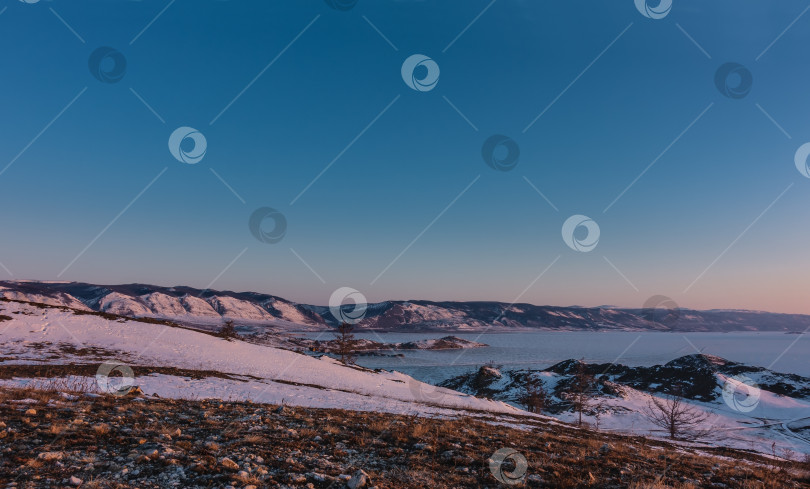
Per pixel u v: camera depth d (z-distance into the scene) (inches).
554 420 1397.6
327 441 411.8
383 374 2149.4
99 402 506.6
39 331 1471.5
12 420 368.2
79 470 265.0
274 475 288.8
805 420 4896.7
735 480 420.8
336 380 1555.1
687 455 614.5
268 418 507.2
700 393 6220.5
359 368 2171.5
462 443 465.4
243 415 519.2
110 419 414.6
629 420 3961.6
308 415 576.7
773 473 495.5
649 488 334.0
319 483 285.7
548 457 442.0
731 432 3774.6
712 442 3070.9
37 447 298.8
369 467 337.4
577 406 4335.6
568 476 361.4
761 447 3117.6
